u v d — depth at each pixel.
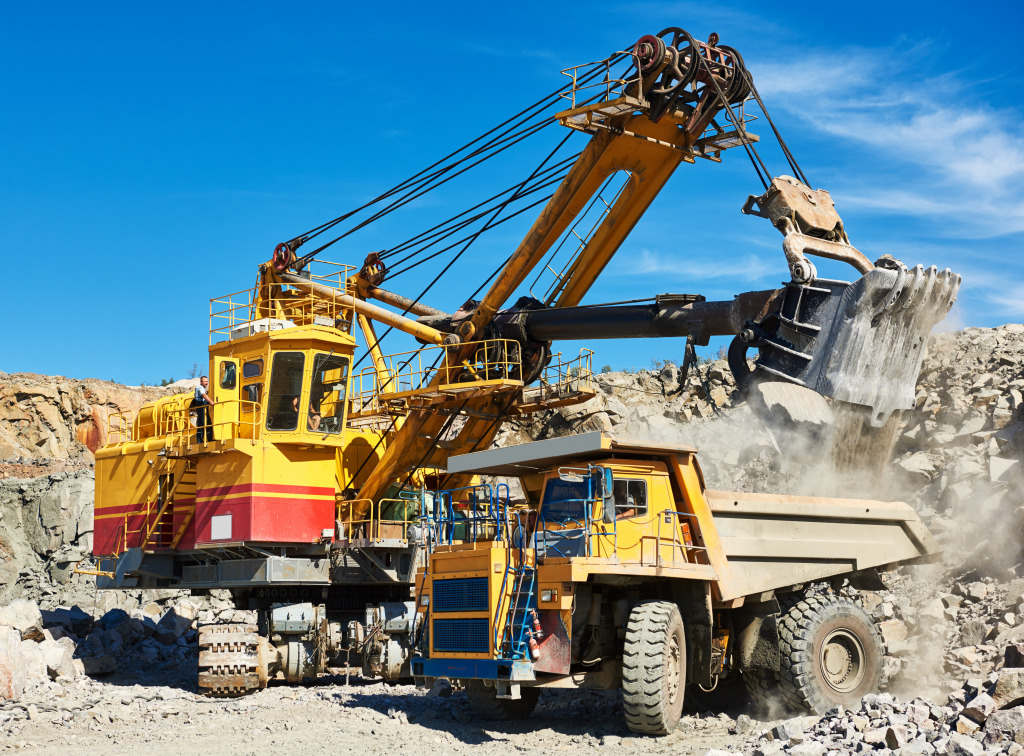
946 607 14.64
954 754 8.09
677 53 14.55
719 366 28.52
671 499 11.72
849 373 11.62
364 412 19.58
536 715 12.70
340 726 12.45
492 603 11.18
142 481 19.28
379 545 17.59
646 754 9.79
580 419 28.59
